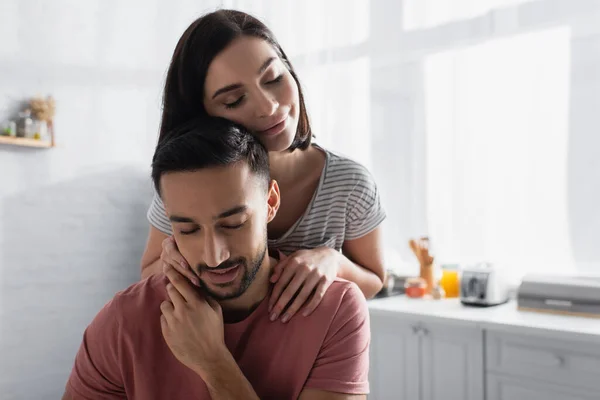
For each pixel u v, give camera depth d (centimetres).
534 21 204
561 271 204
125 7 269
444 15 226
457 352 193
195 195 74
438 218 232
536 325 169
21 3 235
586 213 197
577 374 168
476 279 203
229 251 77
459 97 224
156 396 86
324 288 88
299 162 107
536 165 207
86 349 90
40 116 236
